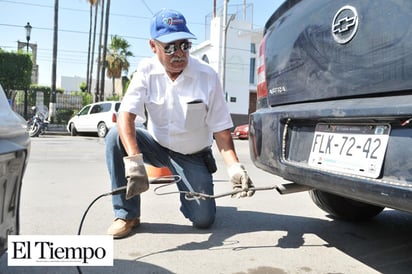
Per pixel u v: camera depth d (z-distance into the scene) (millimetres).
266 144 2334
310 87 2074
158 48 2422
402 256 2320
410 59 1550
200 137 2707
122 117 2445
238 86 22000
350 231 2789
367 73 1732
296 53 2184
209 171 2832
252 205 3527
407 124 1549
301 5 2205
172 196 3793
